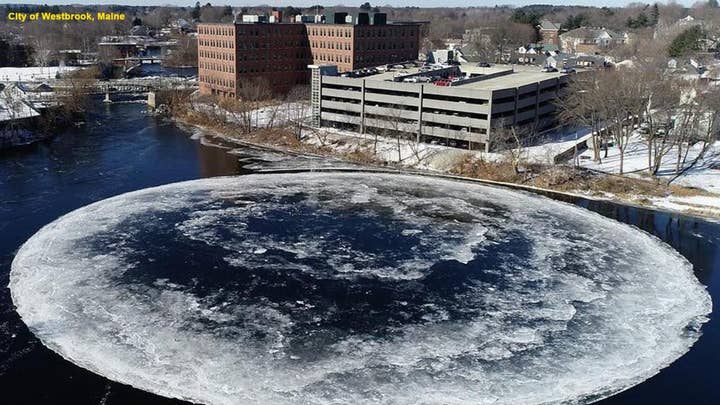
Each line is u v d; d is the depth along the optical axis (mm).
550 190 101562
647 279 69625
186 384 49406
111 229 79875
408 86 124812
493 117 117562
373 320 59719
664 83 120375
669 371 52656
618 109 108438
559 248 77562
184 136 137375
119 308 60375
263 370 51500
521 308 62594
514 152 113750
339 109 136000
